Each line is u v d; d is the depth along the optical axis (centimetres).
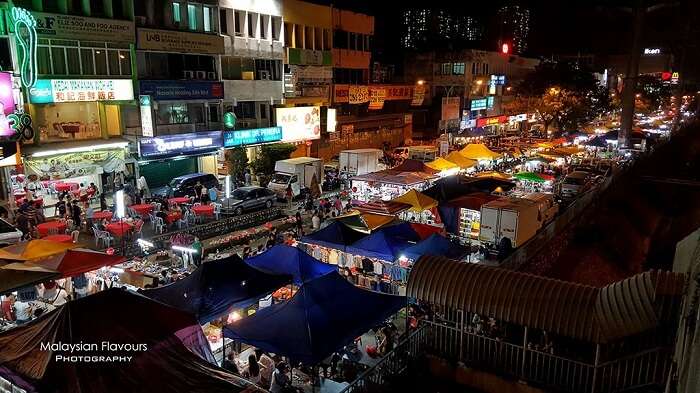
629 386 1212
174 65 3209
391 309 1368
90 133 2891
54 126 2734
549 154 4419
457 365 1388
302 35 4284
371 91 5150
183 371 922
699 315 839
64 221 2278
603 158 5019
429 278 1408
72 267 1484
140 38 2911
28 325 986
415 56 6569
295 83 4166
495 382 1338
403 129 6059
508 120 7081
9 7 2356
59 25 2536
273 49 3900
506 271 1381
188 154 3225
